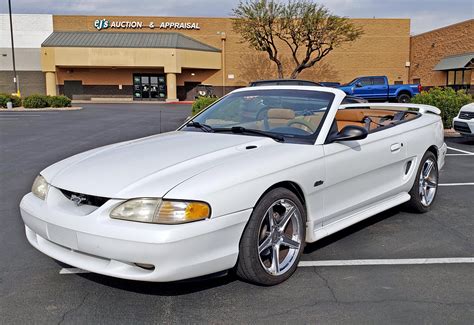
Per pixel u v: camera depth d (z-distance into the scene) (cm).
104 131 1590
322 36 3819
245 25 3866
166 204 312
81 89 4322
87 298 356
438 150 591
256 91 512
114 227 313
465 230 514
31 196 386
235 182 338
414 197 559
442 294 359
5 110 2778
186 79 4381
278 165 369
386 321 319
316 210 409
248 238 348
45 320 324
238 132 448
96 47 4044
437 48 3812
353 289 369
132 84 4347
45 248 364
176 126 1747
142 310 337
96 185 338
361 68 4403
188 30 4341
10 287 377
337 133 438
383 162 482
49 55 4066
